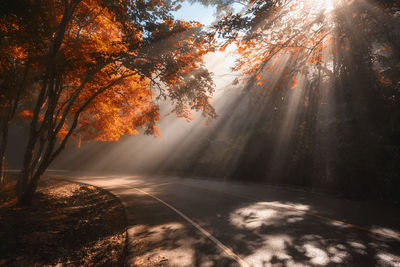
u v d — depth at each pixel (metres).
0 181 13.79
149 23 8.96
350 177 10.13
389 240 4.51
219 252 4.30
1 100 8.65
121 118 15.62
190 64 10.02
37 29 7.27
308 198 9.66
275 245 4.50
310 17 9.62
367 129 10.23
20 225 7.04
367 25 10.65
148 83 13.26
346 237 4.76
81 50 9.76
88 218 8.10
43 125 11.12
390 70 10.98
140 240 5.12
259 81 12.31
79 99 13.56
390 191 8.59
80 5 10.28
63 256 4.96
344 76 11.86
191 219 6.88
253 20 8.27
